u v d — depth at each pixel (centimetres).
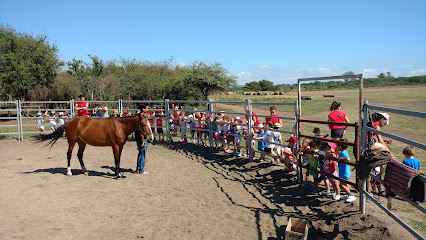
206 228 505
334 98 3759
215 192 700
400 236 397
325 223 496
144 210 584
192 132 1250
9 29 2523
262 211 577
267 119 887
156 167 952
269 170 823
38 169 898
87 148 1281
